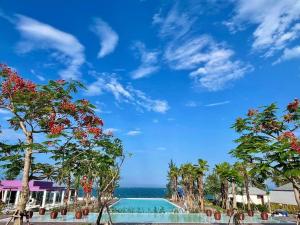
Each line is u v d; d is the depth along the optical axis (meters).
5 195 37.94
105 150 17.72
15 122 16.23
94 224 24.78
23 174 15.21
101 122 16.89
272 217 36.31
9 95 15.59
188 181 49.12
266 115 17.47
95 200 46.50
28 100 15.13
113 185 23.91
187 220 31.89
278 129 17.09
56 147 15.77
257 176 16.64
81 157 16.88
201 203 42.06
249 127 17.67
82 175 18.00
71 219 29.73
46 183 39.44
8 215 29.58
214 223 28.81
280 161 14.86
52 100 15.75
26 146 14.48
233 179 31.47
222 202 46.41
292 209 41.69
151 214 37.72
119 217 34.44
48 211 36.25
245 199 53.41
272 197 53.03
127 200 72.44
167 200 70.12
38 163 16.38
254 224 28.83
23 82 15.52
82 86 16.39
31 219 29.00
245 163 16.95
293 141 14.51
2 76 15.66
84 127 16.52
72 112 16.02
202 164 42.94
